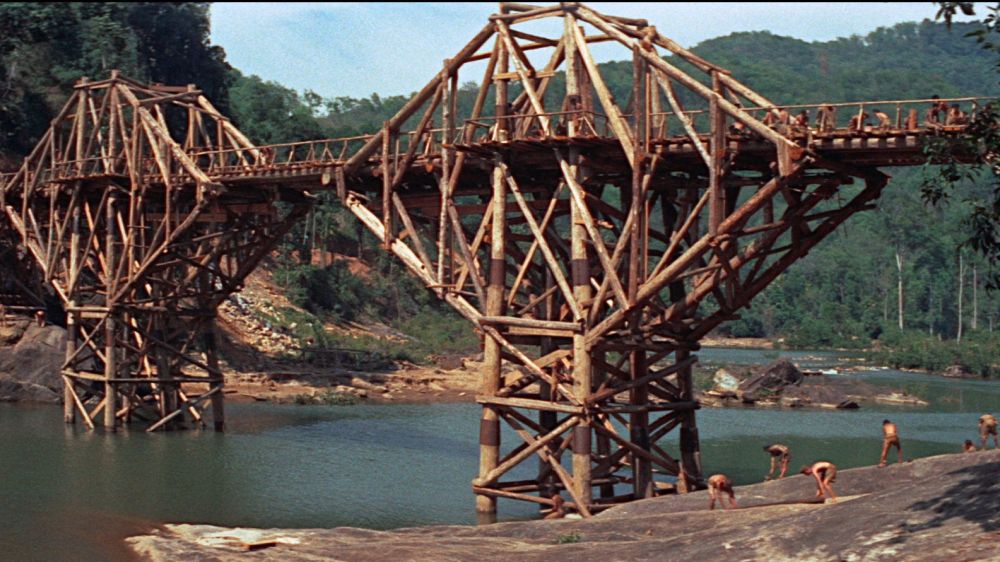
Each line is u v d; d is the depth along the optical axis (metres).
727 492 26.31
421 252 35.00
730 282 30.11
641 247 30.19
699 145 28.67
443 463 42.22
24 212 51.09
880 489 25.56
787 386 70.06
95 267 52.50
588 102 31.88
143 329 51.69
